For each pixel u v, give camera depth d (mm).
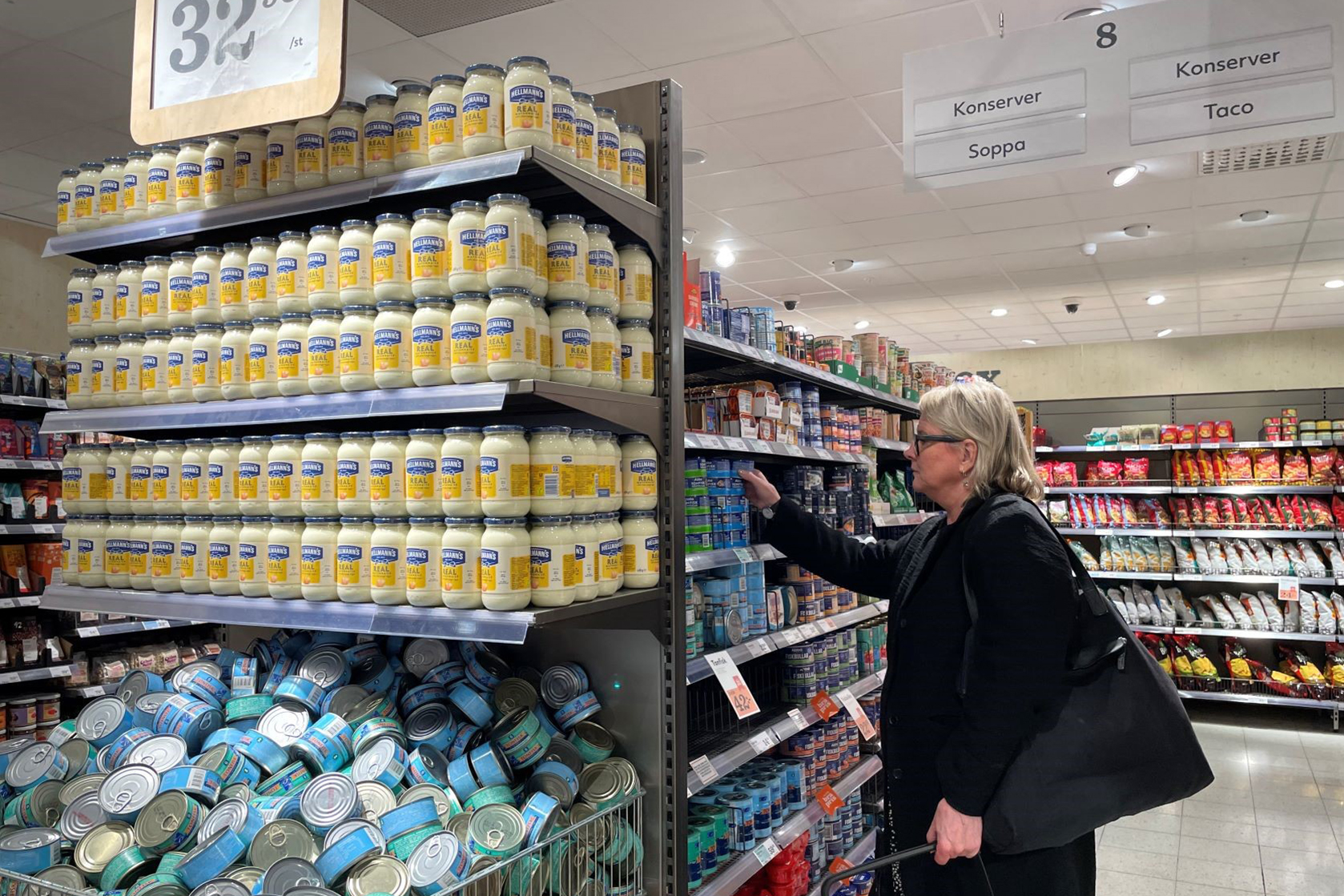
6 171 5672
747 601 2514
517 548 1542
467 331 1580
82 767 1903
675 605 1858
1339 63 2338
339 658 1958
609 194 1755
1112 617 1752
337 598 1738
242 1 1635
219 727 1947
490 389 1536
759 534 2656
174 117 1675
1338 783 5188
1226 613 7020
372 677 1967
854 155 5449
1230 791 5051
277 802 1644
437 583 1602
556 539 1576
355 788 1593
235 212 1860
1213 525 7156
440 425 2139
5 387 4953
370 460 1692
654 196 1941
